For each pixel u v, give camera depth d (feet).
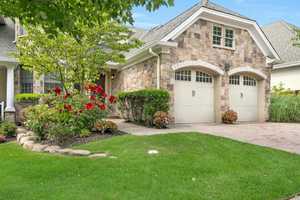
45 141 30.14
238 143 28.89
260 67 54.44
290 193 16.55
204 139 29.22
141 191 15.96
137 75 52.42
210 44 48.39
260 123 51.55
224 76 50.03
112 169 19.57
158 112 40.60
